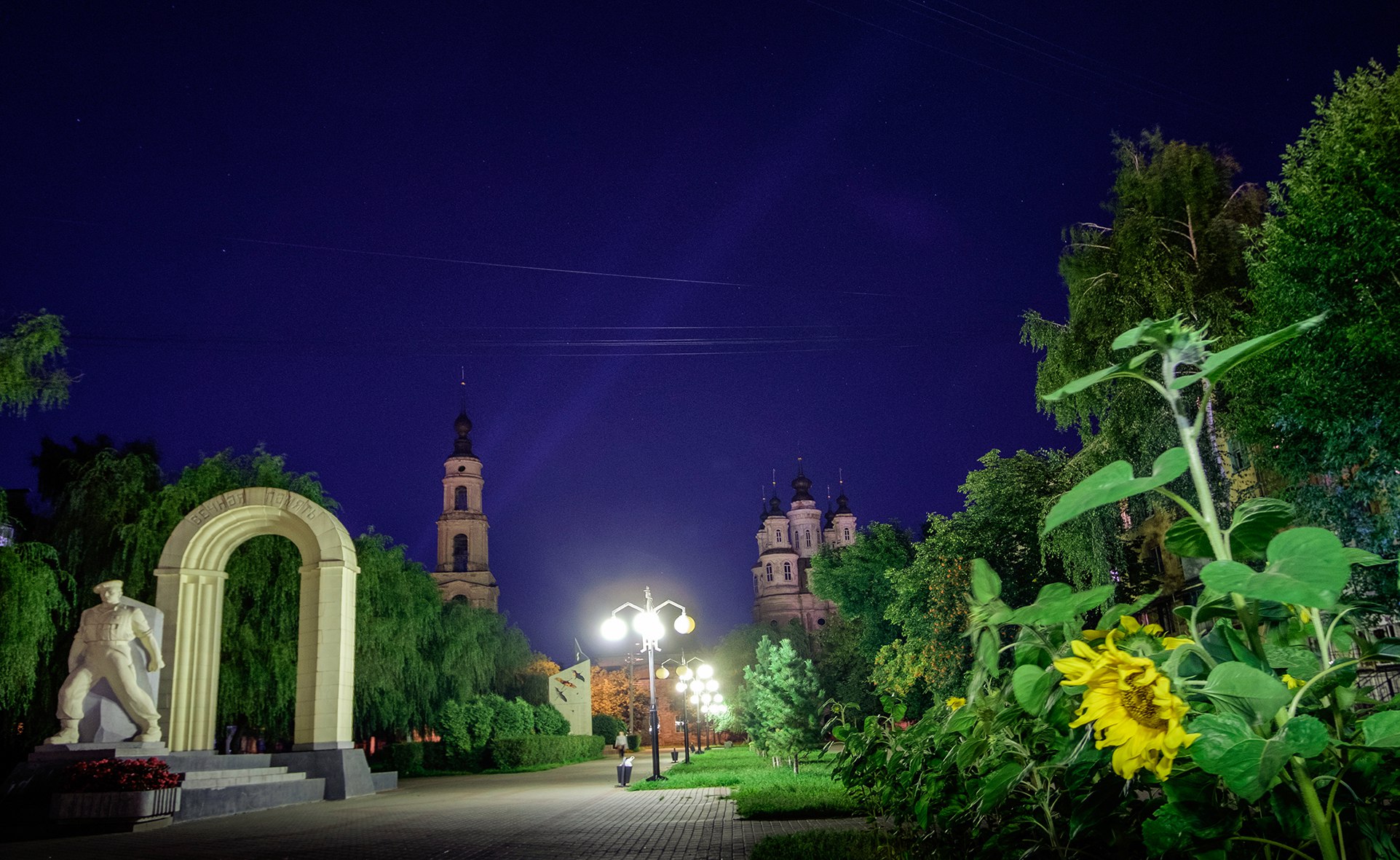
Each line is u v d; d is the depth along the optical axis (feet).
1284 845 7.29
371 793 84.43
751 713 112.88
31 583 71.26
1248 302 68.13
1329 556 6.36
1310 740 6.25
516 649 211.00
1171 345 7.76
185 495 92.53
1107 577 68.90
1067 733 9.77
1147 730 6.77
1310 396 44.04
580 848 38.40
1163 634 9.71
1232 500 58.65
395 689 125.70
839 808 45.96
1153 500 64.90
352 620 85.56
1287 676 8.05
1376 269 41.57
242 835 51.31
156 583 88.58
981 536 86.12
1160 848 7.48
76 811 55.57
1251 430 50.08
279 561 97.19
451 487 312.50
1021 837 12.33
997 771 11.47
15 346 58.90
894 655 112.78
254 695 93.56
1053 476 83.15
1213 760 6.42
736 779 75.92
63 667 85.10
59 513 91.25
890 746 24.94
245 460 102.89
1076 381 8.10
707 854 34.86
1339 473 46.32
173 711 77.71
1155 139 73.87
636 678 326.03
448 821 55.21
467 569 306.55
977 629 10.19
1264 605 8.79
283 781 72.02
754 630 317.42
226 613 94.27
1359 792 7.13
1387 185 41.50
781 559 390.01
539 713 192.44
